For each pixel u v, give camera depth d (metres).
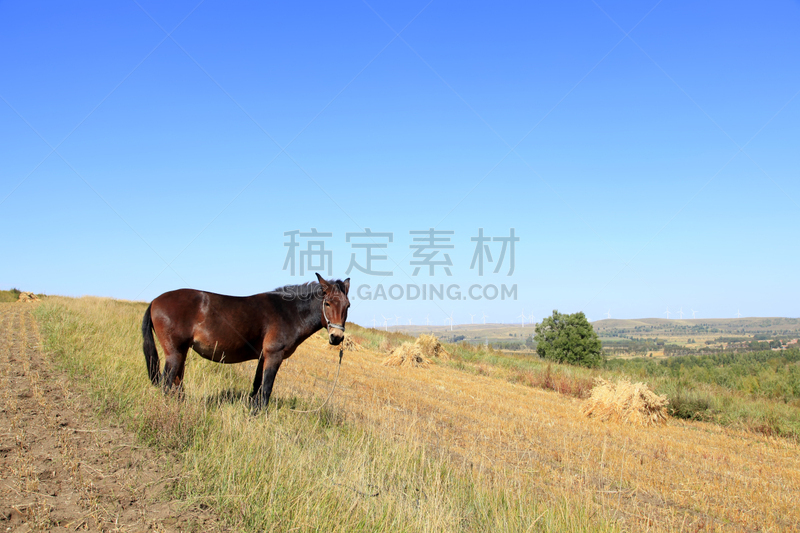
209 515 4.15
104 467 4.71
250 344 7.62
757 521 6.31
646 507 6.45
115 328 14.31
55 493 4.08
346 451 6.41
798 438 11.64
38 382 7.75
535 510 5.42
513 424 10.59
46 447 5.03
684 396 14.73
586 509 5.39
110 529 3.65
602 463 7.64
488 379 18.66
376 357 22.53
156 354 7.24
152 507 4.10
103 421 6.05
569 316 37.12
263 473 4.84
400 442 7.10
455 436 9.11
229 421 6.06
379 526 4.39
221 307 7.31
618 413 12.52
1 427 5.47
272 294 7.86
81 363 8.95
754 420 13.01
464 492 5.82
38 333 14.30
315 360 17.84
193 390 7.79
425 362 20.53
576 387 17.25
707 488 7.41
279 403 8.36
